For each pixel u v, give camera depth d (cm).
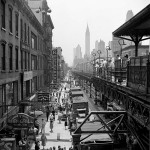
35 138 2323
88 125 2094
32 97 3453
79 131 1441
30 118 1991
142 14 1675
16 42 2591
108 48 4262
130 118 1496
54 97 5612
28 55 3556
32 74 3803
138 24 2039
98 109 4147
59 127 3033
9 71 2238
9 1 2238
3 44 2045
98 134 1931
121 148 1883
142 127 1529
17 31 2689
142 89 1382
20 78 2805
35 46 4428
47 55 6775
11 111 2252
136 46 2438
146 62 1303
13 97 2478
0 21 1912
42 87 5428
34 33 4191
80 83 10612
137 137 1382
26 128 1944
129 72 1683
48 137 2562
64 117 3453
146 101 1366
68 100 5016
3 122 1953
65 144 2327
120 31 2352
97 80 3856
